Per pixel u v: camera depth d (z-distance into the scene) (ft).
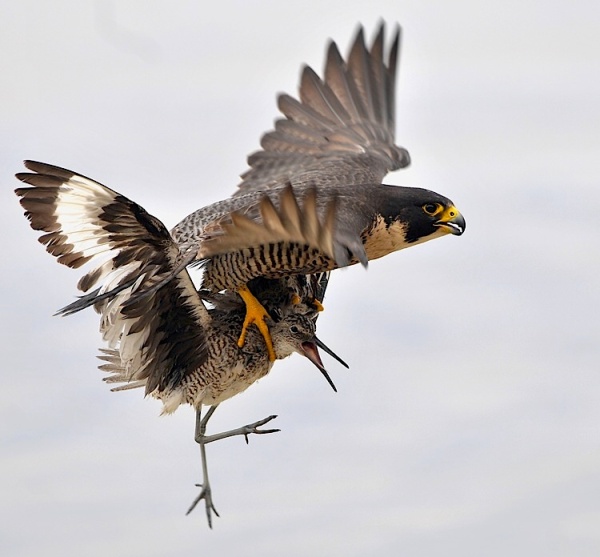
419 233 46.03
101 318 44.39
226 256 43.62
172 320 45.68
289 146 50.83
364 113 52.54
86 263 42.68
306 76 52.54
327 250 36.78
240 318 47.14
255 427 46.91
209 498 46.80
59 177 41.32
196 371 47.06
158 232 41.47
